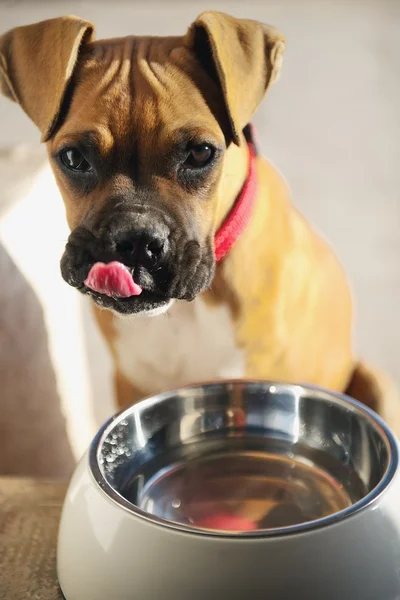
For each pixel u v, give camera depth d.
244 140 1.27
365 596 0.50
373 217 2.79
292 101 3.36
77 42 1.09
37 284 1.49
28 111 1.15
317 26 3.78
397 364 2.28
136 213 1.06
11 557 0.66
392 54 3.58
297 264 1.37
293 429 0.77
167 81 1.13
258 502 0.70
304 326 1.41
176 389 0.77
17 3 3.67
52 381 1.57
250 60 1.15
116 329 1.39
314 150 3.07
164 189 1.12
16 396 1.50
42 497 0.77
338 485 0.71
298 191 2.89
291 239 1.38
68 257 1.10
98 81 1.13
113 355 1.46
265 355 1.36
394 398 1.62
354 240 2.70
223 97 1.15
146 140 1.10
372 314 2.47
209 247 1.17
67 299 1.63
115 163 1.12
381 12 3.90
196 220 1.14
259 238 1.30
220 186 1.19
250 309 1.31
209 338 1.36
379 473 0.65
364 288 2.53
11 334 1.45
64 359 1.62
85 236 1.09
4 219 1.41
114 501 0.54
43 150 1.63
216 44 1.09
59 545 0.58
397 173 2.98
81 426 1.74
